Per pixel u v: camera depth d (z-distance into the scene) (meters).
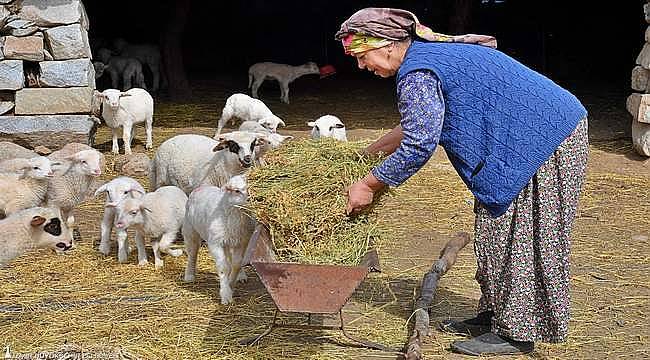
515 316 4.67
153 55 16.70
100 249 6.92
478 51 4.45
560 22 19.69
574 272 6.43
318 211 4.71
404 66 4.36
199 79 18.38
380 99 16.00
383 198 4.83
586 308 5.66
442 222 7.91
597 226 7.73
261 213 4.74
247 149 6.82
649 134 10.27
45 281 6.25
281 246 4.75
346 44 4.48
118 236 6.64
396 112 14.46
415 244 7.20
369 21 4.39
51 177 7.08
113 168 10.02
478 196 4.54
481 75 4.36
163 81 17.56
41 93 10.20
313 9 20.55
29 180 6.90
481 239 4.71
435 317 5.48
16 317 5.52
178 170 7.26
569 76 18.72
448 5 19.86
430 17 20.36
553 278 4.53
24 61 10.48
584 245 7.13
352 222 4.79
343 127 9.00
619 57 19.06
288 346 5.01
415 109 4.28
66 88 10.23
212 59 20.16
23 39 10.08
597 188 9.13
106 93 10.39
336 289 4.41
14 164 7.36
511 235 4.58
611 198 8.73
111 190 6.51
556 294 4.55
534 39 19.80
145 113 10.89
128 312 5.60
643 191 9.03
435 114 4.27
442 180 9.48
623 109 14.27
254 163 6.92
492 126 4.39
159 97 16.17
